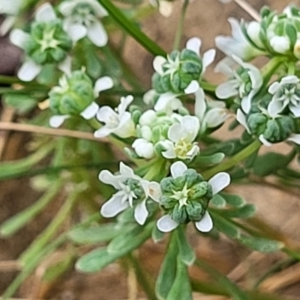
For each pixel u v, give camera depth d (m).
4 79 0.05
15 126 0.06
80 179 0.05
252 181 0.05
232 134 0.06
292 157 0.05
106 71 0.05
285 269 0.06
